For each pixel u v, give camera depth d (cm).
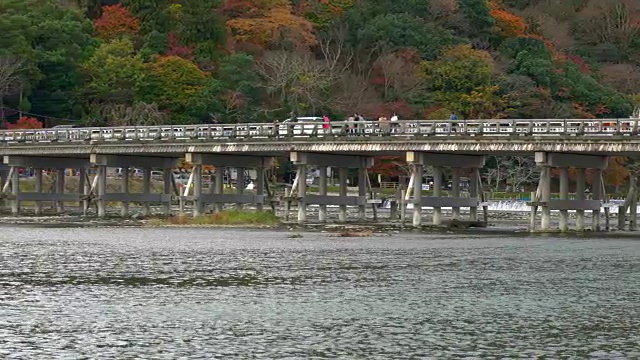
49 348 3541
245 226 8869
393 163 14750
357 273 5338
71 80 15388
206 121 15400
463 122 8144
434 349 3559
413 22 17575
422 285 4916
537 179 15400
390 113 15862
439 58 16962
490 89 15762
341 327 3900
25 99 14962
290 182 15588
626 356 3475
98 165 10294
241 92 15512
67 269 5425
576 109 16475
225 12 17762
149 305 4322
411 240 7338
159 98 15312
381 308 4275
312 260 5919
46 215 10912
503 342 3662
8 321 3959
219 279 5078
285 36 17375
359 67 17088
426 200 8650
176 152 9812
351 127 8806
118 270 5400
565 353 3509
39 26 15412
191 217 9638
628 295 4628
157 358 3419
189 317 4069
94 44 16175
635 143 7338
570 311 4228
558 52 19025
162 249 6512
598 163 8350
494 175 15350
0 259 5866
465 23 18562
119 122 14762
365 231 8225
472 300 4478
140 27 16788
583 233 8162
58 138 10544
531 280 5106
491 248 6706
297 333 3791
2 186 12875
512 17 19250
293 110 14800
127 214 10725
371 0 18762
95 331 3806
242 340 3675
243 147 9300
